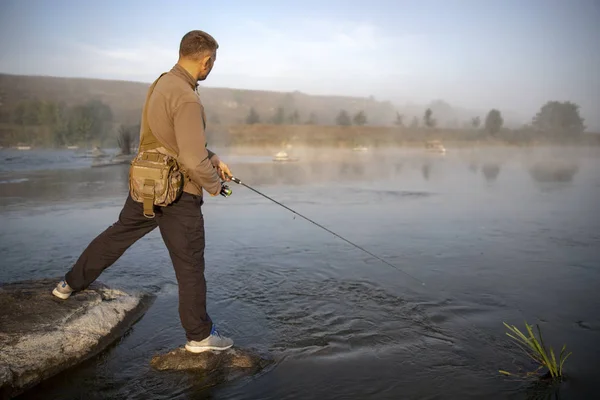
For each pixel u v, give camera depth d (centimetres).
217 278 402
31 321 270
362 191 1026
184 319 252
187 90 233
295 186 1125
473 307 338
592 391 224
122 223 277
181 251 246
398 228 623
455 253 491
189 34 247
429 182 1231
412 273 420
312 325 305
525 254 487
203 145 235
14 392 222
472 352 268
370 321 311
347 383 234
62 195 897
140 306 333
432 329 299
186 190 243
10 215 689
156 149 241
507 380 236
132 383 234
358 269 432
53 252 476
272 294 363
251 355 257
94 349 267
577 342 279
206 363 249
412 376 241
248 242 539
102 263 290
